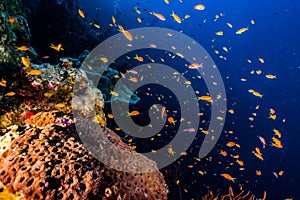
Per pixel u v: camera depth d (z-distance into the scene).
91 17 21.06
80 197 2.17
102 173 2.45
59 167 2.29
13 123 4.01
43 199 2.08
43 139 2.59
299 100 27.12
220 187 9.00
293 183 11.94
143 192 2.62
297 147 15.99
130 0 38.03
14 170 2.24
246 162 11.81
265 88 28.31
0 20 4.82
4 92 4.21
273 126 17.75
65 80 4.89
